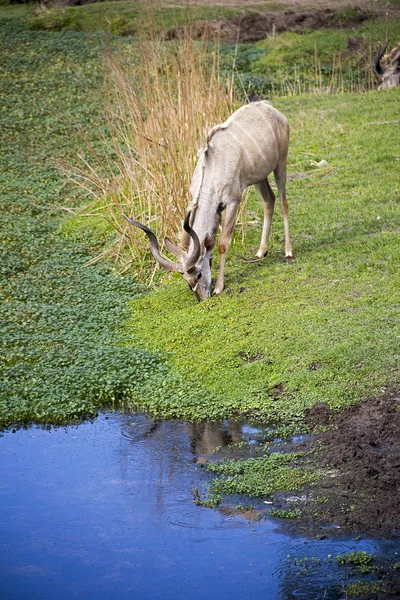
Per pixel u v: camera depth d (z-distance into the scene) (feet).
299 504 25.79
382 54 85.25
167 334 39.01
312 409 31.14
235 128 40.42
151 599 22.29
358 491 25.98
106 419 33.30
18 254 49.16
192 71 53.26
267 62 90.27
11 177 61.72
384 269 39.88
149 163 50.70
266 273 41.98
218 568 23.32
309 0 106.22
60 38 94.38
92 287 45.03
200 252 38.73
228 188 40.09
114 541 24.97
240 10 101.30
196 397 33.53
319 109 68.54
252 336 36.42
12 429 32.91
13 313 41.98
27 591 22.89
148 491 27.58
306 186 53.11
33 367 36.73
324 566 22.81
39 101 76.95
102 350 37.91
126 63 80.69
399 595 21.26
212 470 28.45
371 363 32.58
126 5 104.06
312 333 35.35
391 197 48.98
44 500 27.48
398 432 28.76
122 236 48.19
